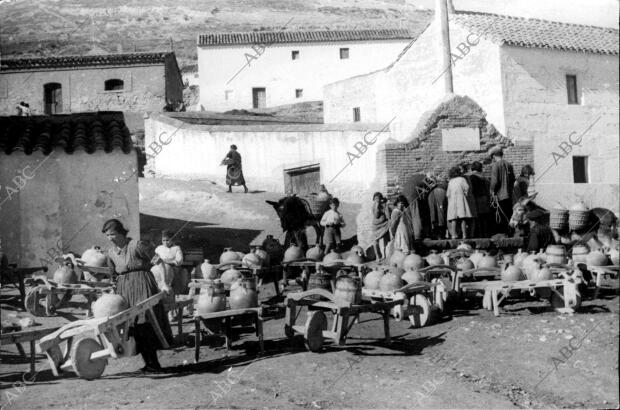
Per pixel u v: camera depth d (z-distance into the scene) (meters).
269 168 28.19
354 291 9.16
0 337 7.39
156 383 7.42
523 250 15.98
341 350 8.88
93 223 14.81
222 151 28.50
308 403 6.75
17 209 14.15
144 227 21.00
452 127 17.72
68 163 14.74
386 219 16.19
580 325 9.51
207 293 8.92
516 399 6.92
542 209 17.31
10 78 35.50
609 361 7.86
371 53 42.59
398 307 10.64
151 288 8.07
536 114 21.73
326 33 42.62
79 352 7.42
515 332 9.38
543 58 21.84
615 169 21.56
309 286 11.45
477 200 16.91
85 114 17.20
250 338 9.90
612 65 21.23
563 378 7.49
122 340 7.64
